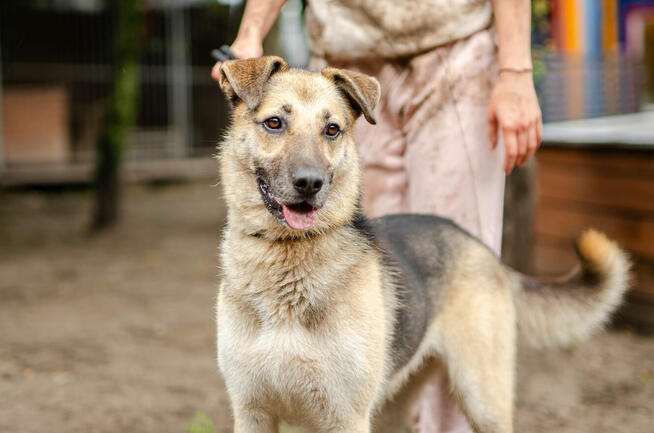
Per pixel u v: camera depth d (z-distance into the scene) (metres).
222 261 2.80
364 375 2.63
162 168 14.51
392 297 2.89
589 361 5.28
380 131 3.46
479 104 3.29
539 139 3.10
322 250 2.65
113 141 10.27
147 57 15.12
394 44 3.30
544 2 6.16
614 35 11.13
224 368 2.71
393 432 3.40
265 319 2.63
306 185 2.54
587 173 6.27
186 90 15.53
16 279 7.64
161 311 6.48
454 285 3.17
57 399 4.40
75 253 9.04
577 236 3.46
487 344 3.15
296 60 11.85
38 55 14.64
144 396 4.50
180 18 15.20
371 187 3.53
